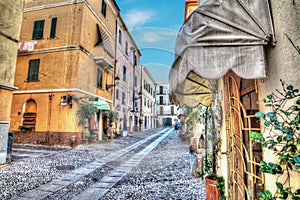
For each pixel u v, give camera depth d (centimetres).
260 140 119
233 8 143
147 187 331
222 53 140
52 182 376
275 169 111
